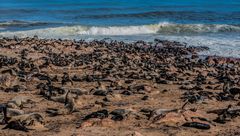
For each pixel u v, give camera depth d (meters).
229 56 46.88
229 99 24.14
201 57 46.78
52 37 61.41
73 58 41.75
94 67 36.28
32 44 50.53
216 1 153.75
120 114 17.61
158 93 25.33
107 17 96.56
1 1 151.25
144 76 31.78
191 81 30.78
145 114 18.83
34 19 92.19
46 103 20.91
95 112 17.48
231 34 67.25
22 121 16.11
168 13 105.94
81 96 22.78
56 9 119.50
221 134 16.17
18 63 36.09
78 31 67.69
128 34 68.38
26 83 27.17
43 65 35.72
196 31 72.00
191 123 16.83
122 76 31.88
